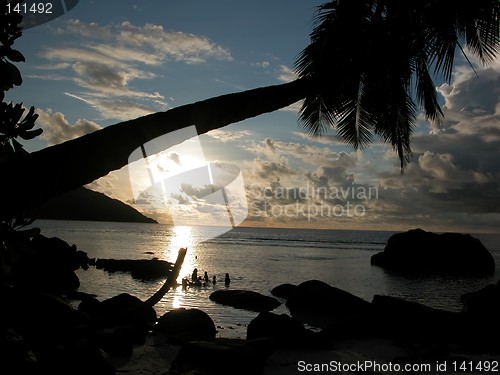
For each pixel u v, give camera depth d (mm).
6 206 2412
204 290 25672
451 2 5914
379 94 8734
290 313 18047
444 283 36062
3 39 3191
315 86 3348
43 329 6312
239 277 34750
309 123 12750
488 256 44594
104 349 8172
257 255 62625
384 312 10953
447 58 7727
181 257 2562
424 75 11445
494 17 6965
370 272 42531
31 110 3330
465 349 9562
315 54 7676
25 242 3342
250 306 19234
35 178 2436
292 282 32844
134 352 8531
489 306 11820
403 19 4906
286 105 3217
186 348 7695
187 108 2791
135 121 2645
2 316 4707
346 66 3840
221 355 7426
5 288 4672
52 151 2488
